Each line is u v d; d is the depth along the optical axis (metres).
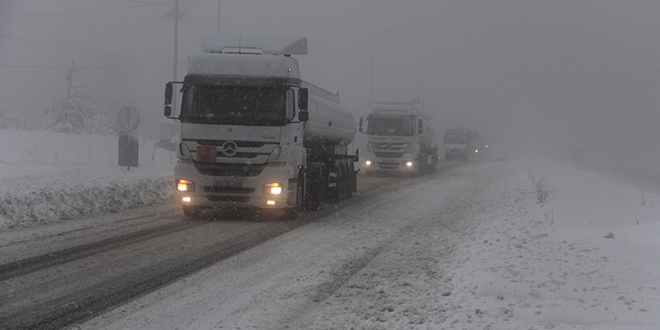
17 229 13.21
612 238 11.62
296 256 11.32
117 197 17.94
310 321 7.27
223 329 6.94
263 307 7.86
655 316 6.68
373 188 28.41
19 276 8.98
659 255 9.81
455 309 7.48
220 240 12.78
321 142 20.06
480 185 31.09
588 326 6.49
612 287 8.16
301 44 17.91
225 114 15.61
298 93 16.34
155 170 24.72
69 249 11.13
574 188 24.88
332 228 15.09
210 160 15.57
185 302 8.00
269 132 15.59
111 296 8.13
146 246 11.76
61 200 15.69
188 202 15.75
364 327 6.99
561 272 9.00
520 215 16.91
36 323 6.91
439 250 12.21
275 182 15.56
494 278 8.64
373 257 11.41
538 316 6.89
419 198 23.73
